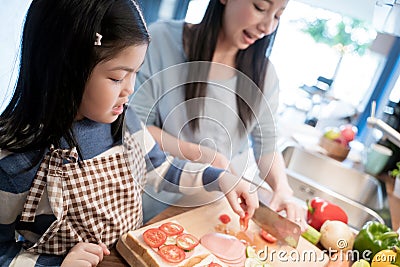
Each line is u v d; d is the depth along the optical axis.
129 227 0.73
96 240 0.68
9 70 0.81
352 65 1.35
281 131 1.40
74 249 0.64
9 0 0.80
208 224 0.81
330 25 1.24
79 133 0.65
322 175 1.27
